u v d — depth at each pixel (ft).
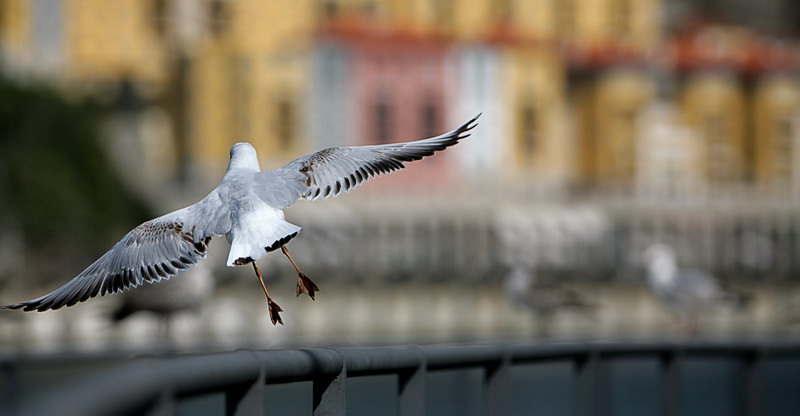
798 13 312.91
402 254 194.59
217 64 203.92
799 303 195.72
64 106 144.05
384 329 170.30
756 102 253.85
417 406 17.47
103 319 62.49
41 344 115.75
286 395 67.77
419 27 223.10
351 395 66.08
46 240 138.00
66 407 7.47
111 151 151.12
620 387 75.41
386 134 214.07
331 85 209.67
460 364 18.92
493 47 220.43
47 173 137.59
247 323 150.51
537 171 223.71
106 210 146.20
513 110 221.87
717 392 64.28
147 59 211.61
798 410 53.36
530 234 211.82
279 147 206.49
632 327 180.55
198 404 62.85
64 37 204.54
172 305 62.08
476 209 208.64
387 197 198.08
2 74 143.13
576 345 23.24
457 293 175.42
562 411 61.52
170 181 202.28
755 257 228.63
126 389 8.64
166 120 209.87
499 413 20.56
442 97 217.77
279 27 215.31
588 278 182.60
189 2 214.90
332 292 168.86
